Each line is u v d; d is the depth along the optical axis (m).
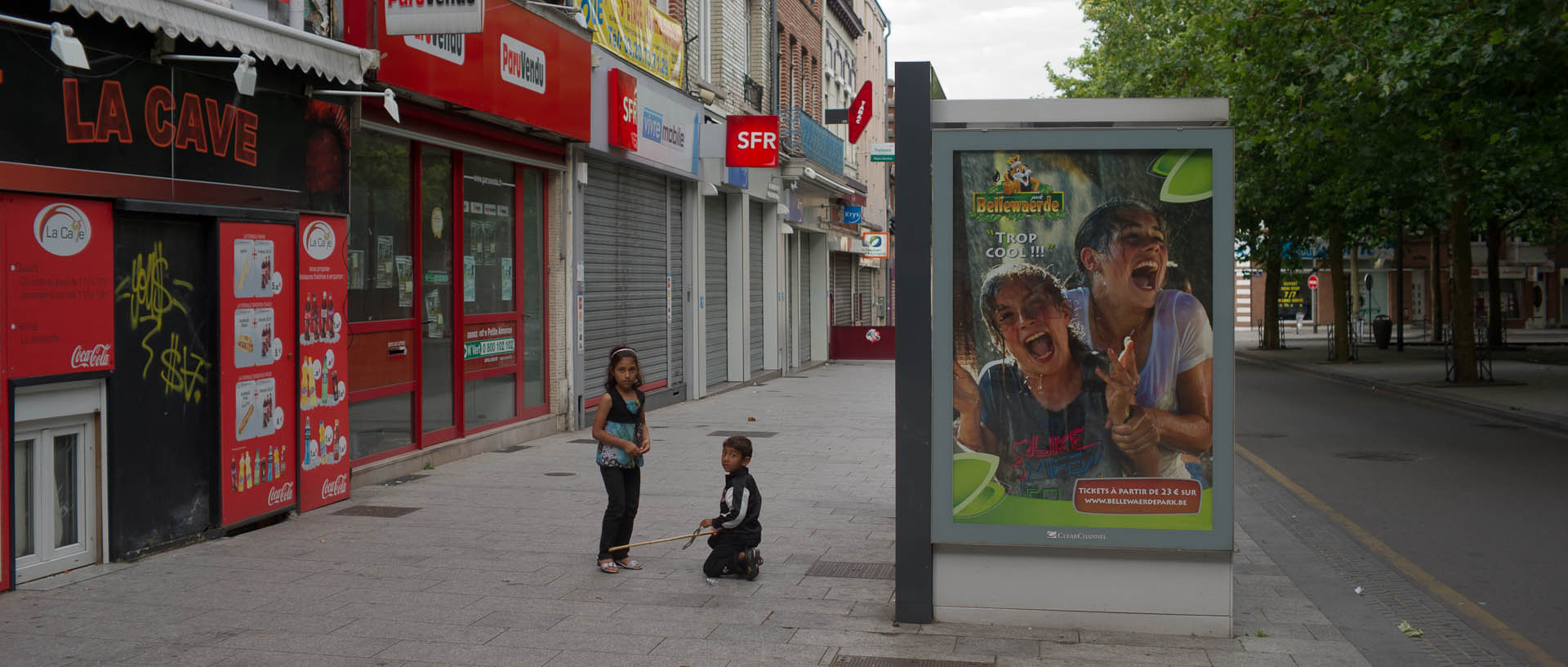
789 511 9.14
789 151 25.59
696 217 19.89
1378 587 7.14
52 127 6.57
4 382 6.32
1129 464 5.79
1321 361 32.53
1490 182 23.30
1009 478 5.88
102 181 6.91
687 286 19.84
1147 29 35.97
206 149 7.77
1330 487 11.02
